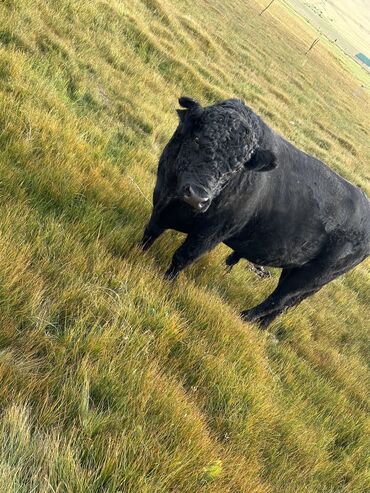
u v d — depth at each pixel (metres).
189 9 23.64
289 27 45.91
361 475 4.54
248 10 37.69
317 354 6.59
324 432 4.78
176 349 4.10
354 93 41.75
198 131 3.81
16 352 3.06
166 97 11.23
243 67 22.06
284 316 6.83
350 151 23.39
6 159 4.70
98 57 9.99
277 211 5.37
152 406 3.26
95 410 3.01
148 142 8.68
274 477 3.75
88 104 8.18
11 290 3.31
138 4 16.20
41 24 8.87
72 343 3.34
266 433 4.04
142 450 2.87
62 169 5.11
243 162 3.88
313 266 6.11
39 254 3.92
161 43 14.52
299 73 31.42
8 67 6.46
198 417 3.47
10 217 3.96
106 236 4.86
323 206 5.66
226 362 4.33
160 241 5.60
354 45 83.44
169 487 2.85
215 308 4.95
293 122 19.94
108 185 5.67
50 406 2.85
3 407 2.67
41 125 5.66
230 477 3.29
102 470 2.61
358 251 6.18
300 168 5.49
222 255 6.63
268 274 7.91
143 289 4.29
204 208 3.84
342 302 9.23
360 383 6.57
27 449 2.50
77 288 3.80
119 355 3.38
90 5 11.36
